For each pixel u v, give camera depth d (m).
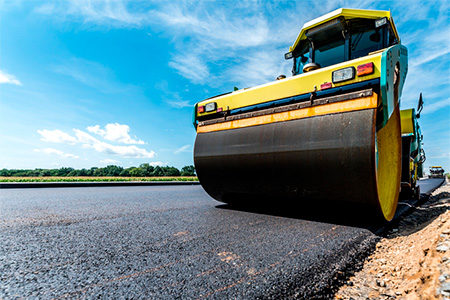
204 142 4.03
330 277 1.54
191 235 2.39
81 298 1.24
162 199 5.58
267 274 1.53
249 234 2.43
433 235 1.94
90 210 3.86
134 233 2.46
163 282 1.42
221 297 1.26
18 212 3.63
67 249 1.97
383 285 1.48
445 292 1.13
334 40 4.06
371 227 2.77
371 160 2.41
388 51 2.63
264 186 3.33
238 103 3.75
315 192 2.90
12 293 1.28
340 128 2.67
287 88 3.23
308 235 2.40
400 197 6.08
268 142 3.21
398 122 3.93
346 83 2.74
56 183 10.22
